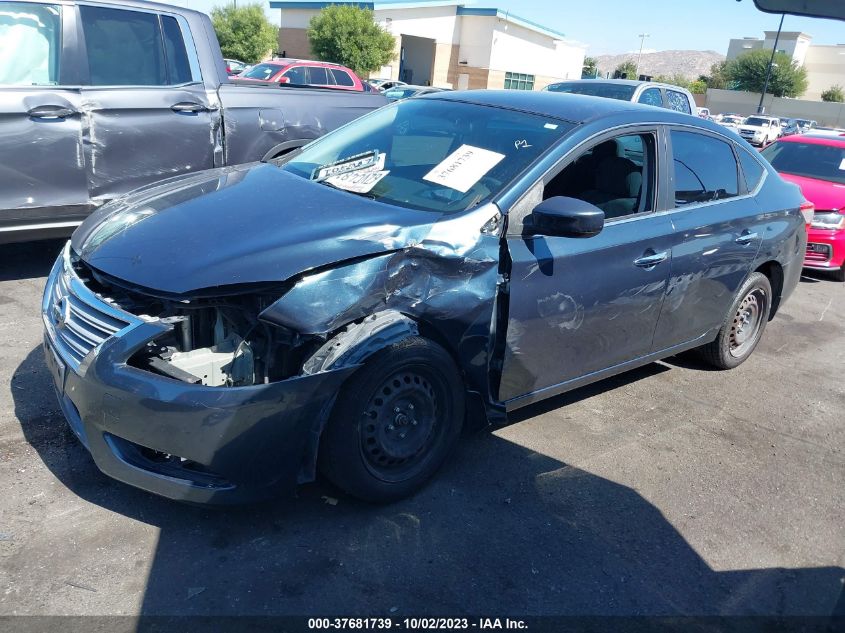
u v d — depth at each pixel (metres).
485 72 42.16
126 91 5.50
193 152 5.89
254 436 2.74
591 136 3.72
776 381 5.33
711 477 3.85
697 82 73.62
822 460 4.19
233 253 2.87
